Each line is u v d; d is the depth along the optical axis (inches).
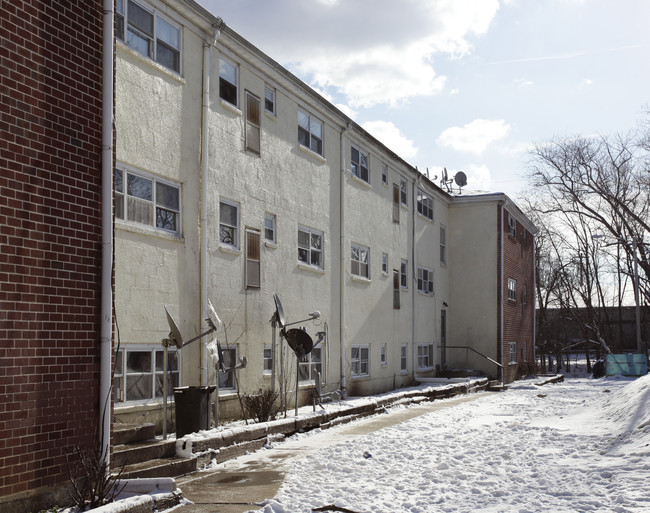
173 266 531.5
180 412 468.1
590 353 2810.0
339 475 391.2
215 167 596.4
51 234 313.0
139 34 514.3
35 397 298.2
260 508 314.0
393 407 786.2
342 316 847.1
